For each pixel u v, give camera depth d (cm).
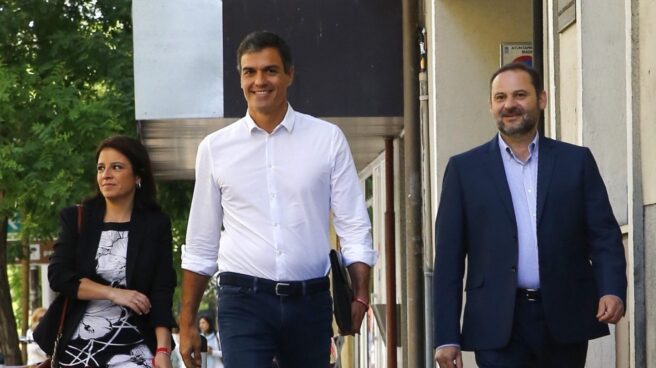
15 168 2100
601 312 667
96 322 752
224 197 707
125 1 2330
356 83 1345
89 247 762
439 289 701
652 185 752
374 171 1950
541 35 1048
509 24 1295
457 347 696
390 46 1350
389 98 1349
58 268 755
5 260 2528
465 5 1291
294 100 1341
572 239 686
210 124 1385
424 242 1350
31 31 2306
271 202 696
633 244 775
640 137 772
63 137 2134
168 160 1822
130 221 768
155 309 760
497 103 694
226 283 701
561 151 695
